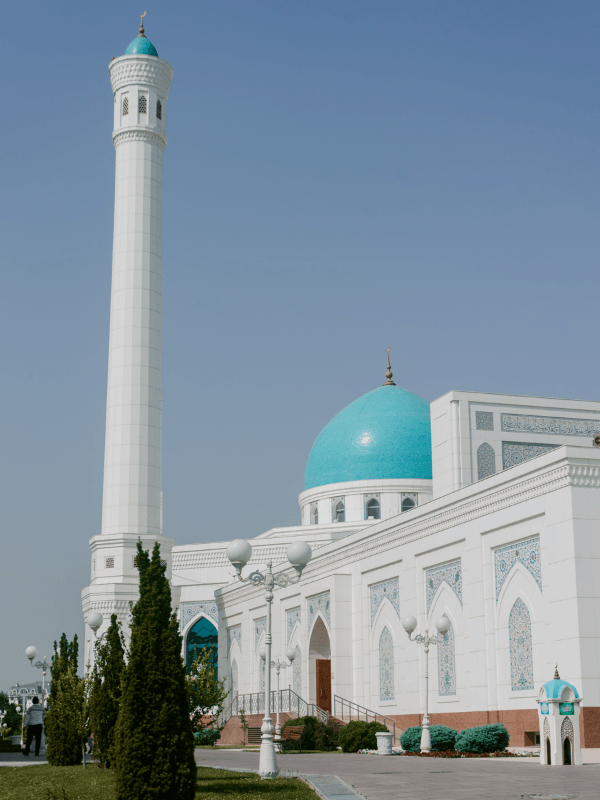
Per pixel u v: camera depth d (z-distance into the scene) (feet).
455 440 147.43
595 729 101.45
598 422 155.12
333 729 136.98
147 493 203.00
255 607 202.59
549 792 58.44
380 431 222.28
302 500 231.09
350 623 161.99
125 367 206.28
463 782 67.00
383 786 65.00
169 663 58.75
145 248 211.41
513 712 115.44
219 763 95.66
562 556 107.96
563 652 106.22
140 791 56.03
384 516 214.90
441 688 132.46
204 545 230.89
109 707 84.64
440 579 135.03
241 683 206.59
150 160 215.31
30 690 448.65
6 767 95.09
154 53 219.82
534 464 114.21
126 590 197.16
